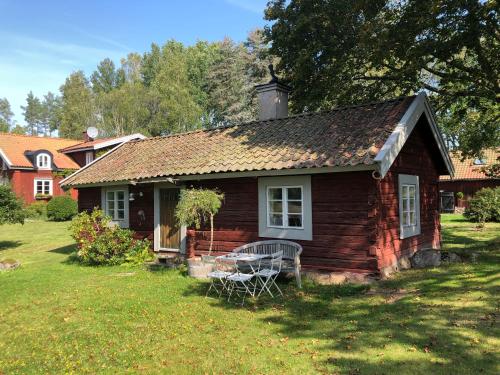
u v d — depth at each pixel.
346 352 5.31
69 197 30.81
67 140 40.94
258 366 5.09
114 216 15.02
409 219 10.95
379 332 5.88
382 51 11.58
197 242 12.09
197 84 61.84
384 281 8.76
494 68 12.64
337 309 7.18
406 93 15.92
